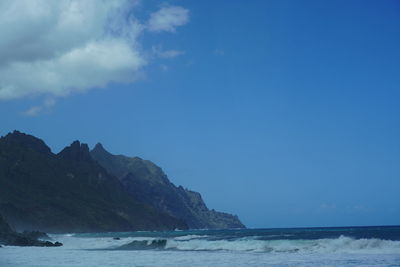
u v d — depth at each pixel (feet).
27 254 176.24
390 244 157.38
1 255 172.65
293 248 167.43
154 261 137.49
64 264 132.87
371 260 124.06
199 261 134.92
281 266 118.21
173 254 162.20
